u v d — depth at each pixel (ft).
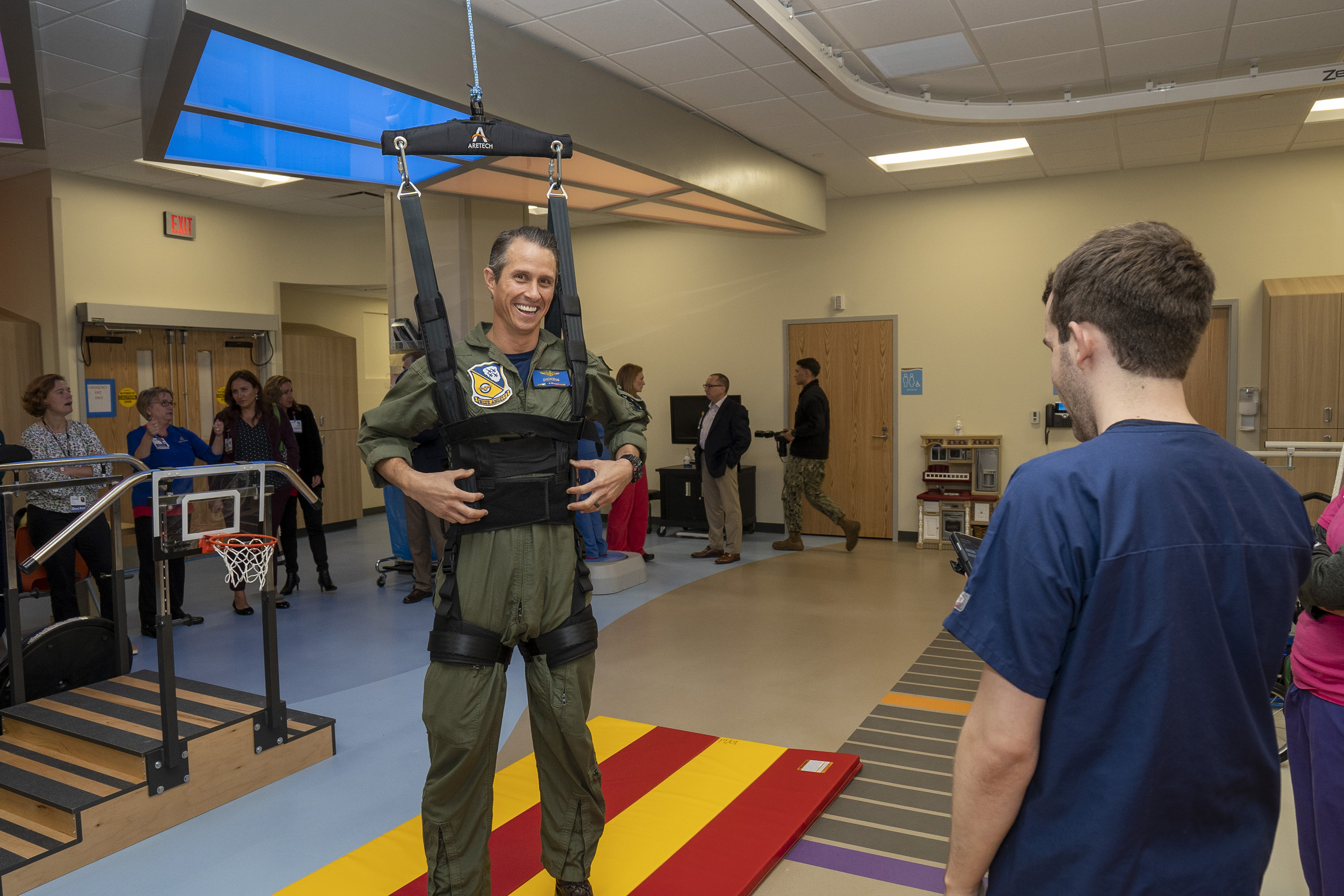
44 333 22.50
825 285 27.63
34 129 15.23
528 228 6.70
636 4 13.50
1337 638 4.99
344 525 30.86
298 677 13.97
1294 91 16.97
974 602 3.27
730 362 29.14
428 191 17.90
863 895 7.58
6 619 10.59
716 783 9.53
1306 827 5.36
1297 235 22.13
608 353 30.83
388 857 8.20
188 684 11.25
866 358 27.20
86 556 15.85
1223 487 3.20
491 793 6.59
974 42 15.80
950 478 25.50
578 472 6.89
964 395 25.93
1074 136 20.49
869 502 27.50
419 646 15.74
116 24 13.56
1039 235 24.84
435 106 13.00
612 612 18.25
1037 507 3.16
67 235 22.43
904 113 18.22
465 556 6.33
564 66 15.31
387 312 35.22
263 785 9.96
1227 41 15.76
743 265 28.84
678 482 28.48
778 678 13.64
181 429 17.72
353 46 11.30
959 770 3.38
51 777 9.00
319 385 29.73
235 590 18.71
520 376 6.56
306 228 28.32
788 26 14.17
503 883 7.59
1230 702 3.12
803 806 8.93
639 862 7.86
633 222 30.27
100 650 11.59
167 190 24.59
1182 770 3.08
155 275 24.40
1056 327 3.62
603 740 10.93
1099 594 3.04
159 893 7.79
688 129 18.52
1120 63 16.87
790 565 23.30
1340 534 5.24
